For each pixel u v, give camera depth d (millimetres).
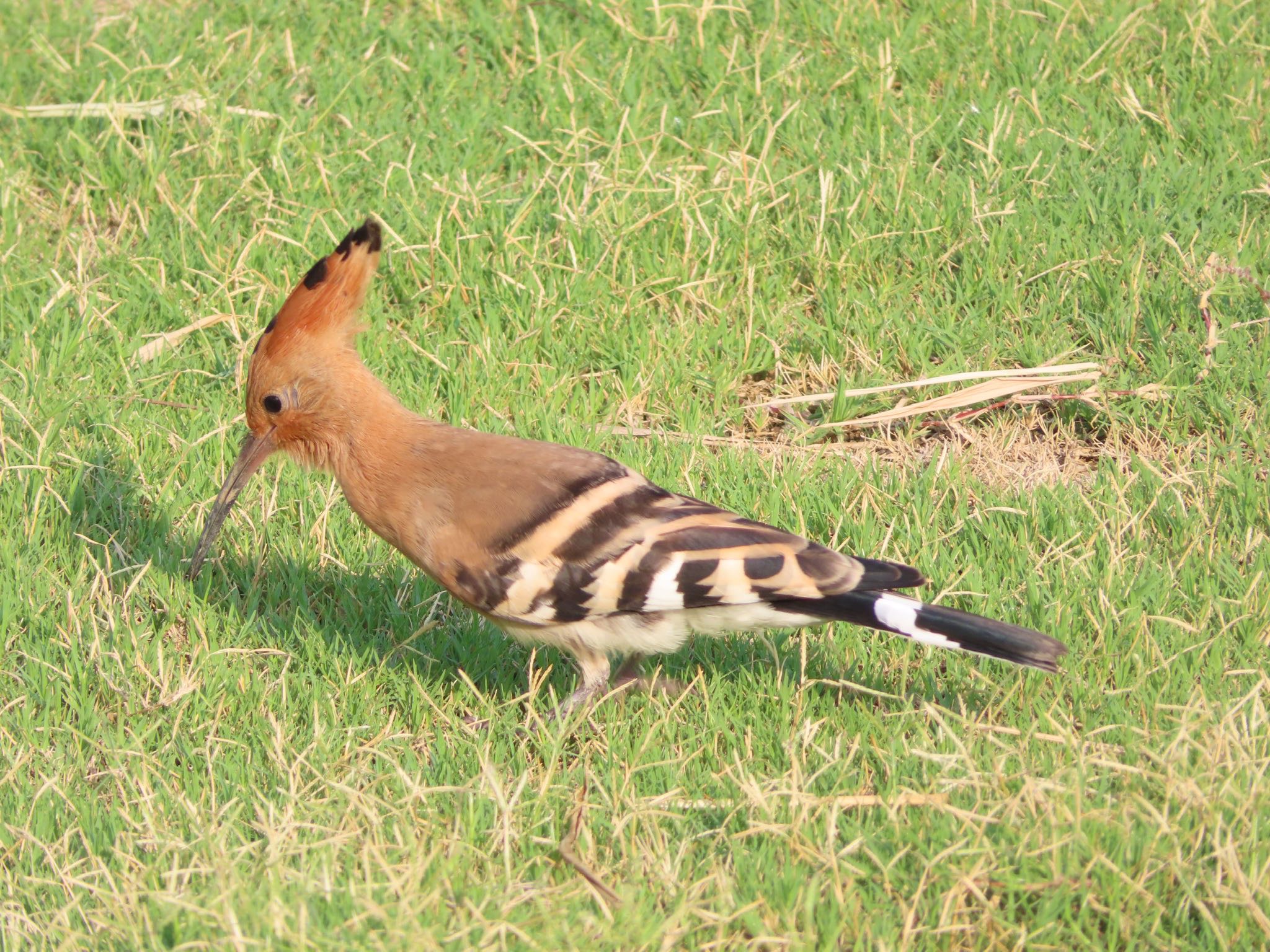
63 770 8414
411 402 11430
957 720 8398
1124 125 13938
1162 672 8641
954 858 7309
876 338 11945
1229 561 9594
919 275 12531
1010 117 13750
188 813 7949
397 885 7055
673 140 13891
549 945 6840
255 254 12781
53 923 7164
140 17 16047
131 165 13820
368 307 12344
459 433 8859
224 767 8391
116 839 7812
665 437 11156
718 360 11977
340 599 9969
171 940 6957
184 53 15188
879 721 8562
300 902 6805
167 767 8453
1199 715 8133
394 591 10023
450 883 7250
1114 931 6930
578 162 13570
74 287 12477
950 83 14562
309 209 13023
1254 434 10688
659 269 12609
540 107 14602
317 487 10875
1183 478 10164
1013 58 14742
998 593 9445
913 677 9109
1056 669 7988
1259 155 13359
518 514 8391
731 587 8062
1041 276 12297
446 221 12922
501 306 12312
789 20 15625
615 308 12211
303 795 8102
